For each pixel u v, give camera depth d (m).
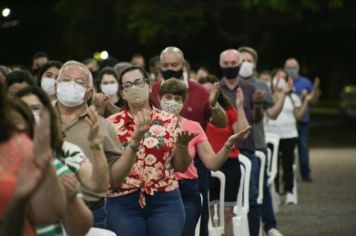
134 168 10.09
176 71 13.05
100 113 11.10
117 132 10.24
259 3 42.50
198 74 21.70
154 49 52.38
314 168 28.00
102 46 52.94
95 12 51.88
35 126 6.52
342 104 46.06
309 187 23.23
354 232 16.22
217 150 13.55
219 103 13.70
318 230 16.48
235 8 45.91
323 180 24.75
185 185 11.50
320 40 60.06
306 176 24.41
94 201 8.66
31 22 64.94
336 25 51.44
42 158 5.97
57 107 9.13
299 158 24.44
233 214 13.69
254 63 17.50
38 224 6.75
